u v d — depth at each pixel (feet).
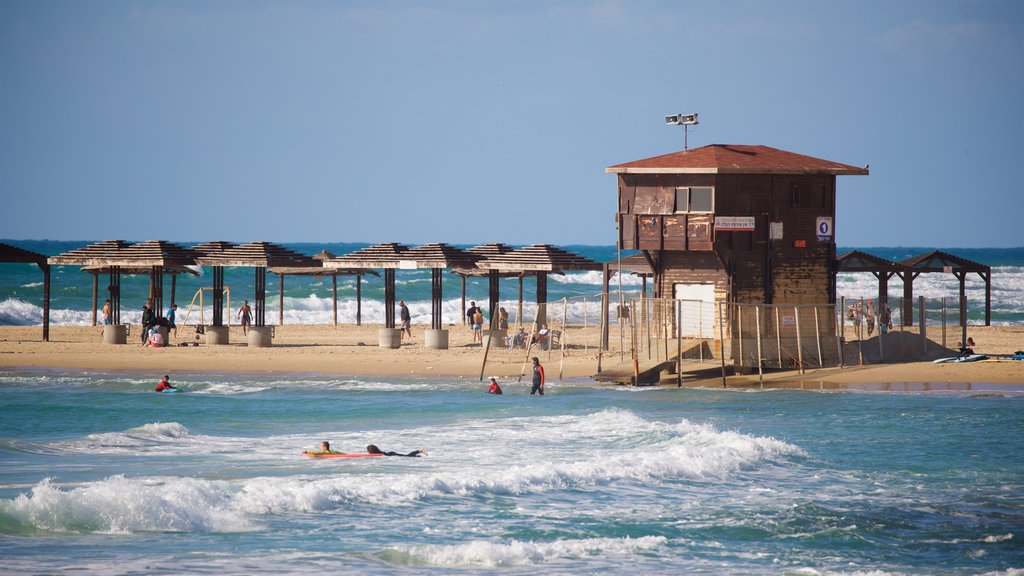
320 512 148.36
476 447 203.92
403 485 161.58
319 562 123.24
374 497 156.15
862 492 168.35
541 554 130.52
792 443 210.18
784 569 126.62
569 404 265.34
